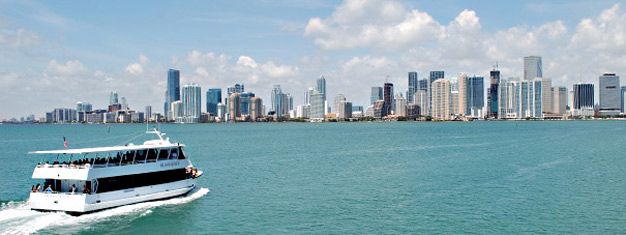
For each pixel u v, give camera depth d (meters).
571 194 74.00
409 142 191.25
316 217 61.62
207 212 63.97
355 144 181.50
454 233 54.94
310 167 105.69
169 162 69.50
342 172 97.56
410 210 64.75
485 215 62.09
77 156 131.50
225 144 186.75
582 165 106.75
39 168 63.47
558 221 59.31
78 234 54.81
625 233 54.75
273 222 59.56
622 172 95.69
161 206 66.25
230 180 87.38
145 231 56.03
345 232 55.59
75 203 60.03
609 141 188.50
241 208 66.12
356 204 68.31
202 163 114.25
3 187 83.19
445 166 106.19
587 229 56.22
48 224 57.81
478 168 102.50
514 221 59.41
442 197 72.44
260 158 125.75
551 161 114.81
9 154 148.12
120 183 63.84
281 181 86.44
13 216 59.94
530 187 79.69
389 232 55.50
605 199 70.50
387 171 98.75
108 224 58.28
